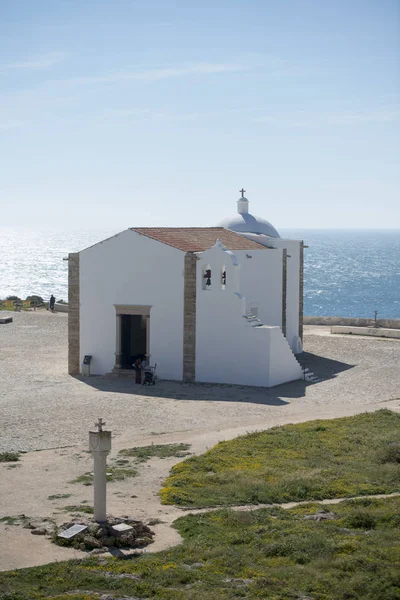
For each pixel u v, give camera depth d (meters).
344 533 21.19
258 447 32.03
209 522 22.59
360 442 32.81
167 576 18.06
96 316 49.31
